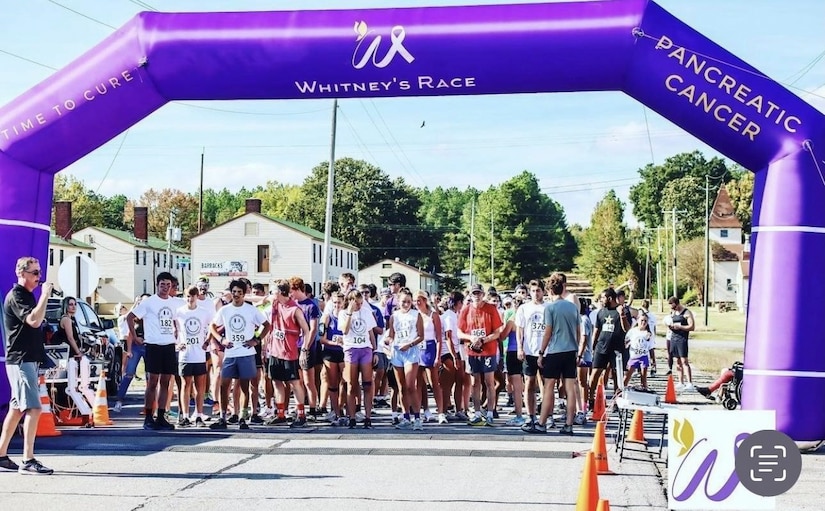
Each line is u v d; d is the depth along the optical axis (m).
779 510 7.99
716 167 128.25
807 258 10.95
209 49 11.61
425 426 13.64
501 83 11.39
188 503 8.11
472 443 11.73
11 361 9.34
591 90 11.49
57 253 68.81
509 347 13.71
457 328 14.58
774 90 10.95
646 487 8.94
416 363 12.98
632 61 11.04
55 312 16.52
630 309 16.91
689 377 20.58
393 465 10.07
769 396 10.97
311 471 9.70
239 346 13.03
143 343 13.23
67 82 11.88
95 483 8.98
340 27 11.45
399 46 11.34
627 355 16.34
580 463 10.23
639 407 9.92
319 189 93.06
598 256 105.81
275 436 12.35
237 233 65.12
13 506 7.95
